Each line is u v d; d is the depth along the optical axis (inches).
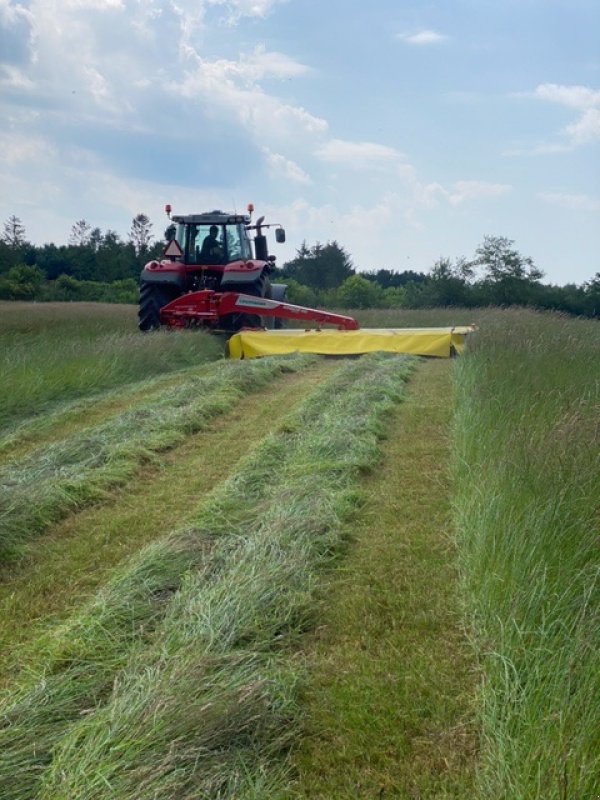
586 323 611.2
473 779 115.0
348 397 362.6
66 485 232.4
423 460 271.9
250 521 206.1
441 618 161.0
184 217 634.2
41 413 350.6
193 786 106.7
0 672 141.7
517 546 159.3
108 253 2354.8
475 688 135.0
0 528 195.9
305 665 144.1
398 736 125.0
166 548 182.2
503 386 304.5
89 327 601.6
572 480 181.8
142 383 422.0
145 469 264.8
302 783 115.8
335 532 198.7
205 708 116.8
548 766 103.7
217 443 298.8
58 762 109.1
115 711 117.3
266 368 446.6
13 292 1750.7
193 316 573.9
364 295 1572.3
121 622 153.1
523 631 138.0
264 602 157.2
